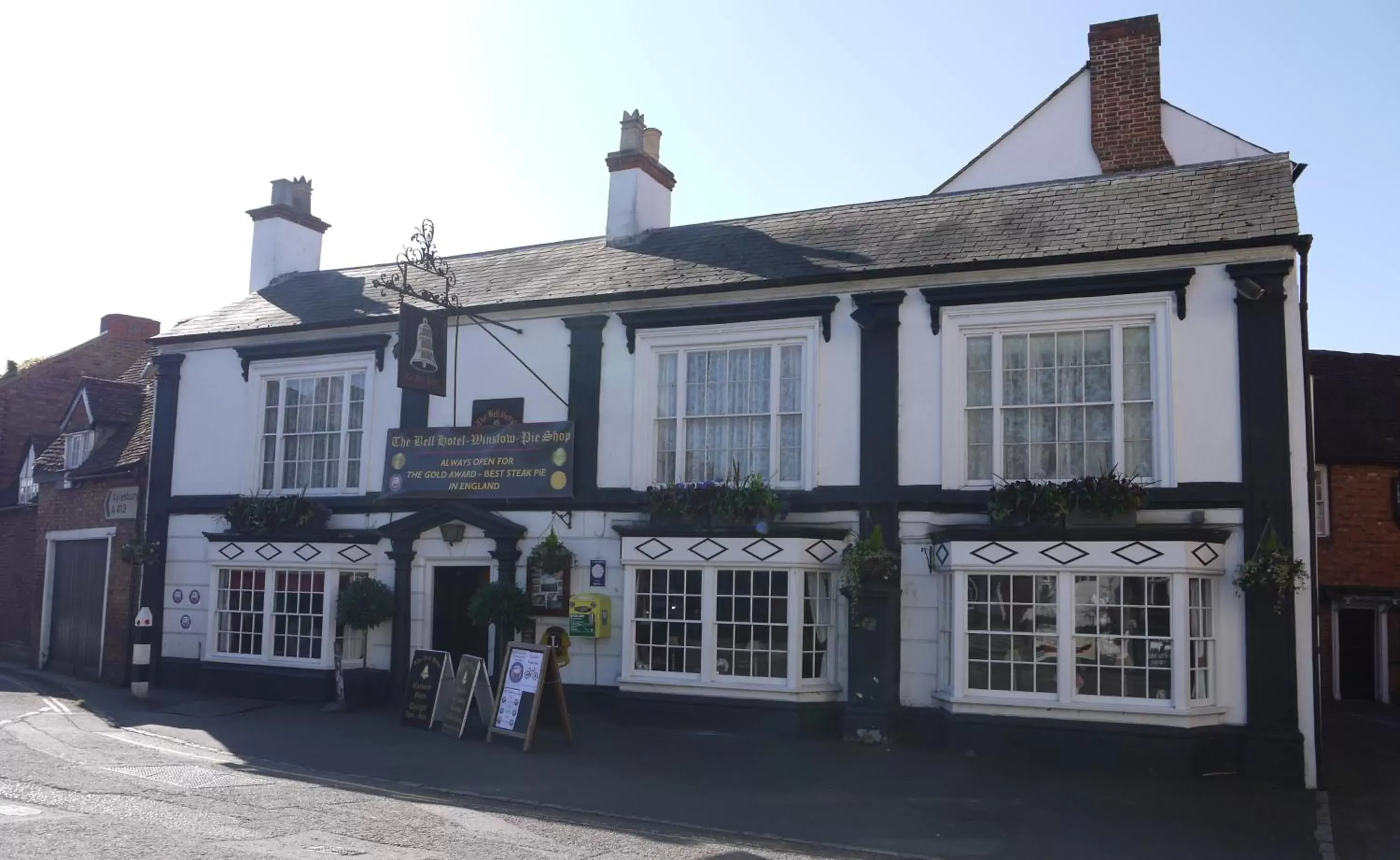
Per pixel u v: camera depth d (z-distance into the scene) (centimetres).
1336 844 864
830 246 1455
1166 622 1127
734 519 1326
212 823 802
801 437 1360
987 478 1267
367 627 1515
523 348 1528
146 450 1870
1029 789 1037
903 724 1256
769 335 1382
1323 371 2252
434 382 1445
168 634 1717
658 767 1109
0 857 678
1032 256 1246
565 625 1440
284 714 1446
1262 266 1165
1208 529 1127
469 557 1519
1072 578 1162
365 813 866
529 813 902
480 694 1283
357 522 1609
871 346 1324
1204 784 1077
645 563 1356
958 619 1203
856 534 1305
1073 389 1241
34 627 2106
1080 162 1842
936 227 1434
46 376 2550
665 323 1433
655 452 1433
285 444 1694
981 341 1290
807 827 877
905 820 906
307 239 2033
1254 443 1151
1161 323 1205
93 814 815
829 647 1307
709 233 1648
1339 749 1383
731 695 1300
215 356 1759
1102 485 1161
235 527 1642
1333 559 2033
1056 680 1160
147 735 1262
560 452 1459
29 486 2278
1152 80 1812
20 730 1270
